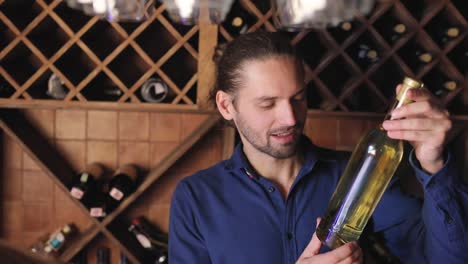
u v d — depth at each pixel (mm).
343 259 819
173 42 1876
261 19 1684
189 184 1179
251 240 1083
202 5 797
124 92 1748
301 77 989
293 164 1136
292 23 816
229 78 1061
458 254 846
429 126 742
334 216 885
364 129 1990
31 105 1703
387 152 867
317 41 1844
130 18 834
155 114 1955
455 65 1836
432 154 776
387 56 1729
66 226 1894
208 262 1118
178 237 1138
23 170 1945
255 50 996
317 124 1995
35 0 1764
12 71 1751
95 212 1783
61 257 1829
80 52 1854
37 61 1858
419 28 1710
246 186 1130
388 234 1090
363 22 1701
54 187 1960
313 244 875
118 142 1955
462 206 819
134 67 1882
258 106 986
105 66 1705
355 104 1837
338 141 1998
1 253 203
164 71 1859
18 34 1652
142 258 1888
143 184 1830
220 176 1174
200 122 1968
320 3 762
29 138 1843
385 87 1853
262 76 970
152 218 1989
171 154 1928
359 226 883
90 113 1939
